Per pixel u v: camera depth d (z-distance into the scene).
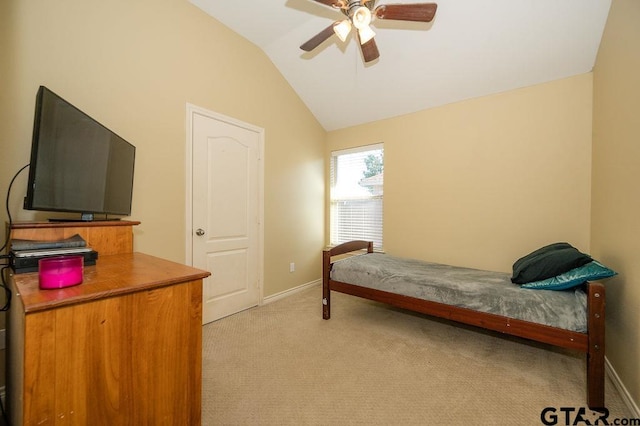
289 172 3.50
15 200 1.55
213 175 2.64
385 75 2.97
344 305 3.13
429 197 3.18
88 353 0.77
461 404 1.53
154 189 2.21
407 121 3.36
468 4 2.14
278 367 1.89
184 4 2.40
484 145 2.83
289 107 3.49
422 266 2.66
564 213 2.44
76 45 1.79
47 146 1.17
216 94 2.65
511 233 2.69
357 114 3.63
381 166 3.67
